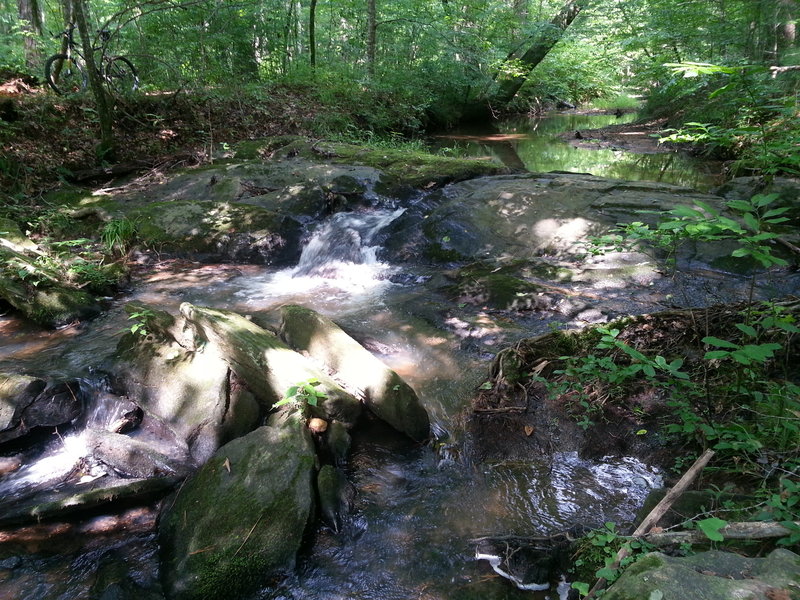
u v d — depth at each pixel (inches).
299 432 127.5
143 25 445.1
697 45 464.1
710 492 102.3
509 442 135.0
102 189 321.1
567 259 232.2
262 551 105.8
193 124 407.5
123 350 165.5
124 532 116.1
